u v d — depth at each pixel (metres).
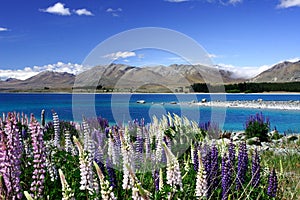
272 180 7.90
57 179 6.87
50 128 13.35
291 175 11.03
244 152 8.00
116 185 6.23
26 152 7.39
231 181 7.81
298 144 19.55
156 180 6.54
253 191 7.72
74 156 8.59
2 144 5.18
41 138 5.79
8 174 5.19
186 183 7.20
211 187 7.30
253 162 8.38
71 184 6.53
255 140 20.28
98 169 4.37
